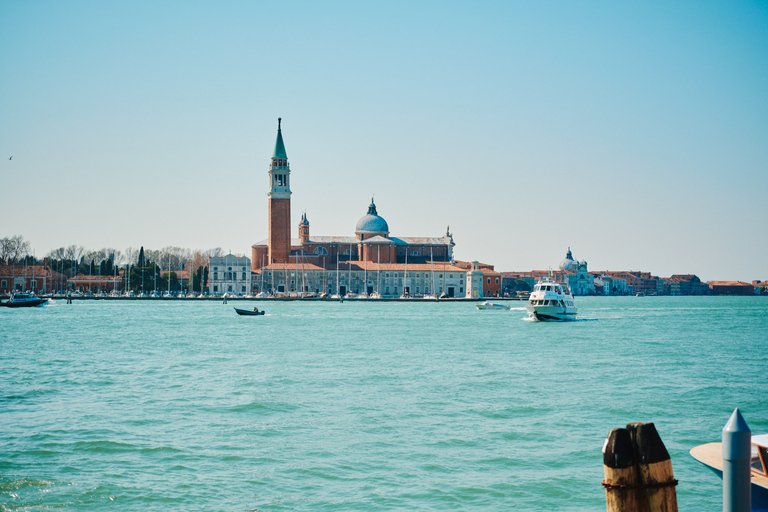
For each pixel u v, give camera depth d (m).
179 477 34.28
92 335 115.19
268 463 36.50
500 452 38.47
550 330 131.00
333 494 32.16
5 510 30.08
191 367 72.44
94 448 38.88
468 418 46.50
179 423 44.94
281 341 105.12
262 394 55.16
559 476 34.50
